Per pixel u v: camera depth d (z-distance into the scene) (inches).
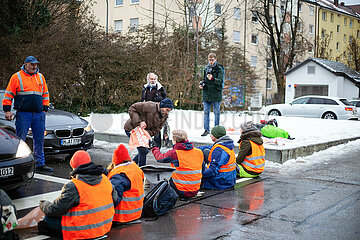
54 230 159.6
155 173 215.3
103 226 157.0
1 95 318.0
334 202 218.5
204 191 241.6
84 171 152.9
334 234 167.3
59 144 309.3
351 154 386.0
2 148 203.0
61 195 149.8
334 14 2379.4
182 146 217.9
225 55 885.8
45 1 723.4
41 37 644.1
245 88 899.4
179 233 167.6
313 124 617.9
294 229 173.3
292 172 301.3
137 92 713.0
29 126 268.1
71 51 635.5
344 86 1300.4
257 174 278.7
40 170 283.0
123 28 1343.5
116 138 439.8
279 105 911.0
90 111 682.2
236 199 222.8
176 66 786.2
